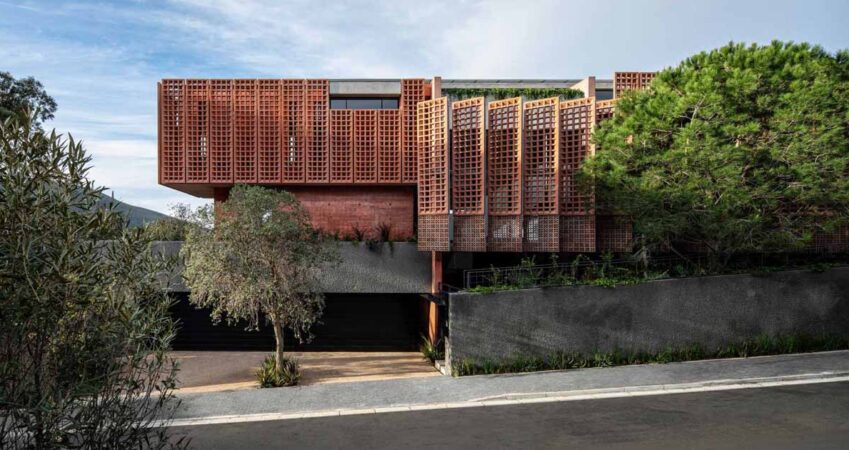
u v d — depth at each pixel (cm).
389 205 1900
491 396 1050
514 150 1486
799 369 1162
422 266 1661
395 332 1812
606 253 1553
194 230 1246
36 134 373
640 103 1386
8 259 351
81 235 383
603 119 1479
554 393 1058
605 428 845
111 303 388
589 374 1201
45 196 367
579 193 1466
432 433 848
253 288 1201
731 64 1359
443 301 1449
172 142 1784
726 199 1282
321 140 1819
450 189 1533
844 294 1433
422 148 1536
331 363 1597
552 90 1847
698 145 1262
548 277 1402
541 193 1488
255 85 1803
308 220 1427
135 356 405
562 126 1493
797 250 1580
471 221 1500
